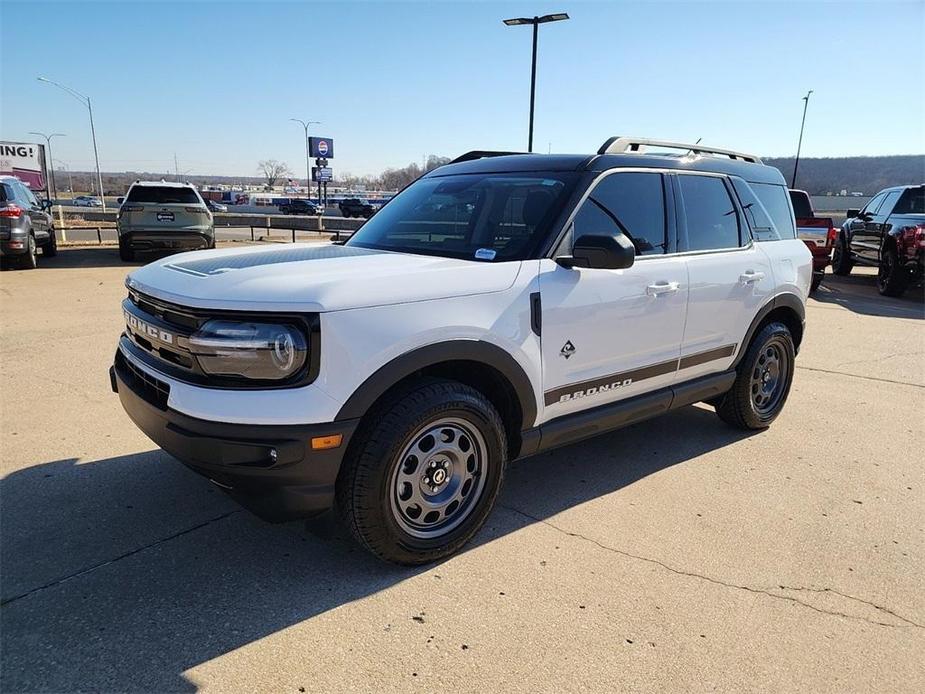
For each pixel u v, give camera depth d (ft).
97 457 13.41
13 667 7.68
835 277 53.26
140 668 7.73
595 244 10.21
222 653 8.03
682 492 12.84
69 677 7.56
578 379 11.39
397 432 9.02
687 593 9.55
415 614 8.89
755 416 15.85
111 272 42.06
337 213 191.62
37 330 24.21
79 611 8.71
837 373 22.11
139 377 10.00
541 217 11.25
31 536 10.46
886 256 41.75
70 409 15.98
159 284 9.65
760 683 7.84
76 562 9.81
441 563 10.17
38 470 12.77
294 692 7.46
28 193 46.44
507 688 7.63
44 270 42.63
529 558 10.36
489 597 9.32
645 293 12.11
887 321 32.27
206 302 8.57
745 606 9.29
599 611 9.08
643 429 16.43
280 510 8.80
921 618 9.16
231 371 8.47
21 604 8.80
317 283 8.75
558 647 8.34
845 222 52.60
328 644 8.25
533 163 12.67
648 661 8.14
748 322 14.82
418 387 9.39
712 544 10.91
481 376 10.69
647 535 11.16
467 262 10.48
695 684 7.79
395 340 8.88
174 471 12.86
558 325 10.78
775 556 10.61
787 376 16.57
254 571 9.74
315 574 9.72
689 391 13.76
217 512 11.37
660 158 13.28
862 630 8.86
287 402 8.38
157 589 9.24
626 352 12.09
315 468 8.61
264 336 8.36
